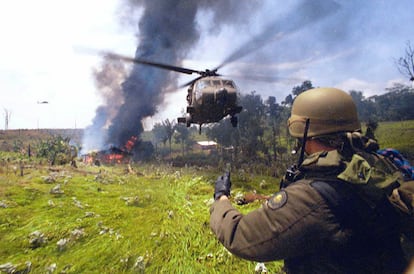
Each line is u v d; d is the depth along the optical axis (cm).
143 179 616
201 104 951
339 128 136
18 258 257
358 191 114
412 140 1316
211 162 1291
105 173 719
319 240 118
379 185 112
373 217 112
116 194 477
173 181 570
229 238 134
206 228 320
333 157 126
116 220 351
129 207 404
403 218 116
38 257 260
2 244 276
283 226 119
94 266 249
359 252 115
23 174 622
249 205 368
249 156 1423
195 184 536
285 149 1416
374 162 125
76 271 240
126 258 257
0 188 462
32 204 401
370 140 137
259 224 126
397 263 119
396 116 2802
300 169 137
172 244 286
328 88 148
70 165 893
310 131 140
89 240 293
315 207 117
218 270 248
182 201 425
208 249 280
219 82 965
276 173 746
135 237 299
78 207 395
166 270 244
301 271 131
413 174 139
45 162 934
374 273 115
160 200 432
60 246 277
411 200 113
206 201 417
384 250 118
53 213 366
